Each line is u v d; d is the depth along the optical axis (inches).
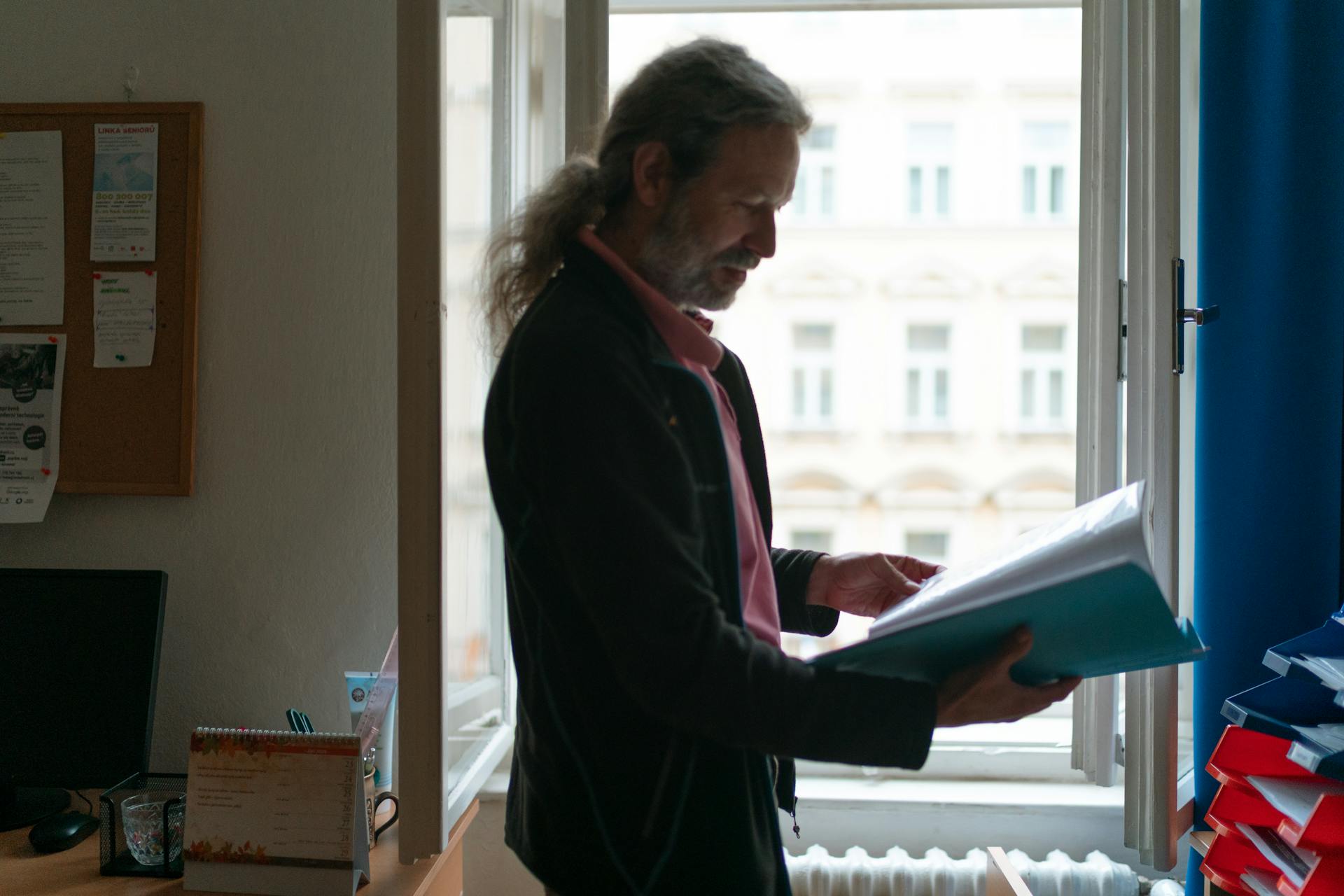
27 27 63.3
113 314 63.2
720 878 30.6
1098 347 60.6
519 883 66.8
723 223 31.0
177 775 55.4
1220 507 60.0
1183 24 61.8
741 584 31.6
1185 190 61.9
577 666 30.1
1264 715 48.9
